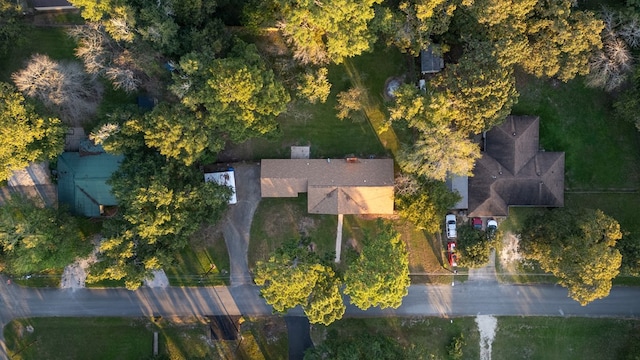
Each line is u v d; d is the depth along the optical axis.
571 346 56.00
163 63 50.78
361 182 53.34
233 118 48.06
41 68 48.34
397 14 48.84
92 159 54.16
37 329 57.19
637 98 49.72
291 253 47.69
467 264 52.03
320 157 56.00
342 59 50.84
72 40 55.03
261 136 51.75
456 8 48.56
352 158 54.25
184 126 47.28
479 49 47.75
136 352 57.03
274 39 53.31
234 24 53.56
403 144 50.41
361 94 55.22
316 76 50.75
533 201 53.50
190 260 56.66
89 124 55.19
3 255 51.31
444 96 47.00
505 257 56.00
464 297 56.25
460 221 55.88
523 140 52.94
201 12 48.78
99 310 57.06
